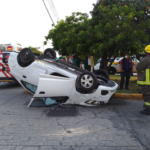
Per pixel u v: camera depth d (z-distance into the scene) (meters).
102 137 3.40
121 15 7.17
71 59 11.00
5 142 3.21
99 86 5.04
